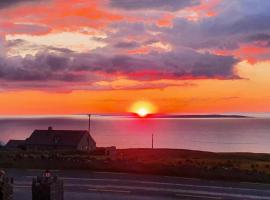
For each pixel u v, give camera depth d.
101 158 49.22
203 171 38.25
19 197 30.22
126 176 38.00
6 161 45.75
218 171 38.03
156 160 48.25
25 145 93.88
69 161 45.44
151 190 32.22
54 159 47.28
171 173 38.88
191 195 30.48
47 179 26.55
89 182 35.41
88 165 42.84
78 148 91.62
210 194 30.73
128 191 31.95
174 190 32.16
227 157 58.91
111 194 31.02
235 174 36.91
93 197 30.12
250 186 33.31
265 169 40.34
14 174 39.03
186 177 37.41
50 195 26.00
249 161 48.38
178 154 64.19
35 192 26.14
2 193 26.12
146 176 37.94
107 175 38.62
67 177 37.66
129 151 70.44
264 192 31.22
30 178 37.16
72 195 30.75
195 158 56.28
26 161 45.78
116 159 47.81
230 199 29.17
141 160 47.78
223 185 33.75
